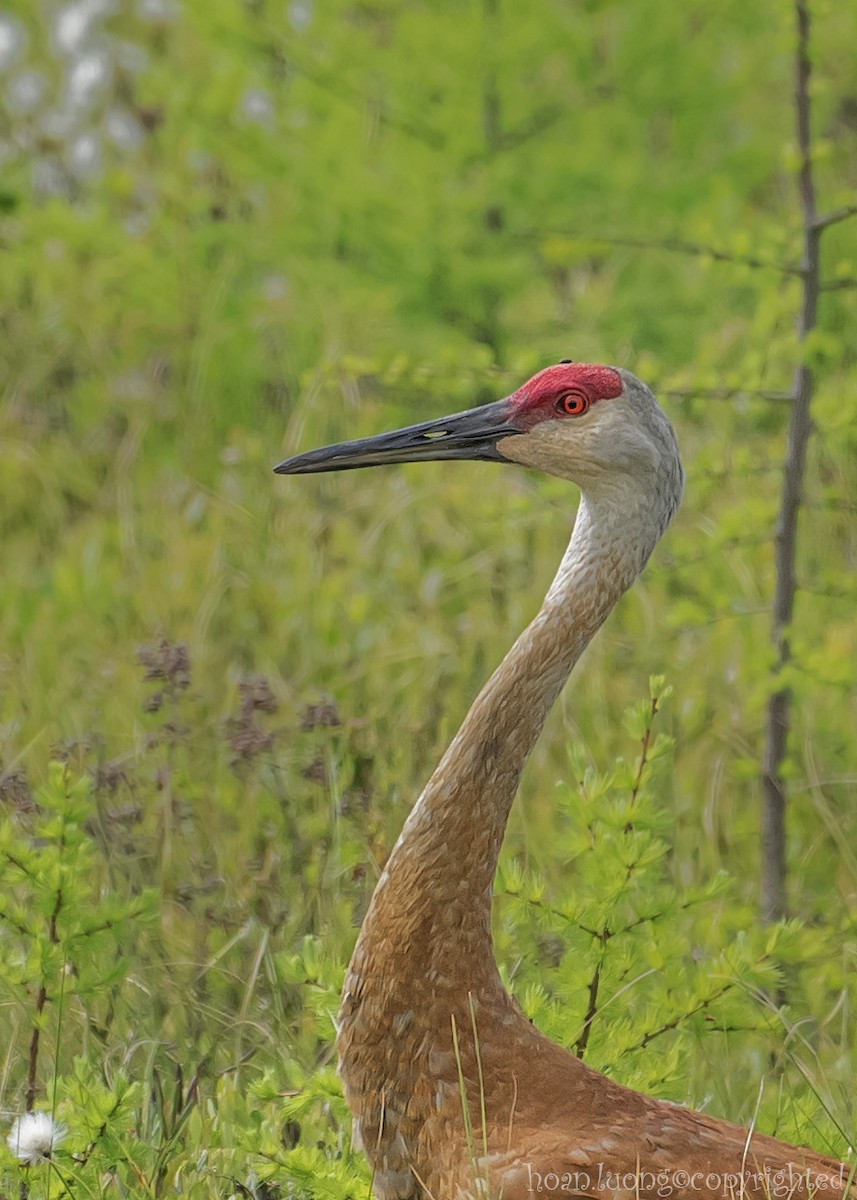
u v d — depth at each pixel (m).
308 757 9.42
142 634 12.27
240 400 15.50
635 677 11.59
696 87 15.26
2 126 16.88
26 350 15.97
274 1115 7.06
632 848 7.16
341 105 14.80
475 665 11.69
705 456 9.89
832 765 10.88
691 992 7.25
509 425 6.44
